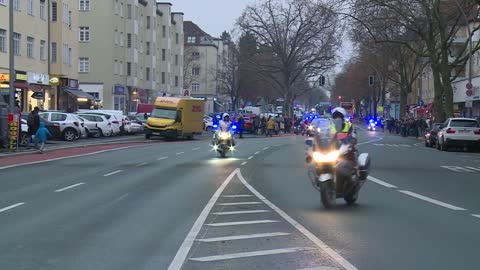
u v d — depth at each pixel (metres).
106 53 74.19
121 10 77.38
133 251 8.94
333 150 12.50
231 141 30.03
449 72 48.53
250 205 13.75
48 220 11.61
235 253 8.80
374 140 54.28
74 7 62.12
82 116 48.47
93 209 13.02
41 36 53.94
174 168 23.30
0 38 45.09
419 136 65.19
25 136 34.44
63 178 19.38
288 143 45.66
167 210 12.95
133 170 22.31
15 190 16.27
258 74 96.00
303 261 8.28
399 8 48.00
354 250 8.98
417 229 10.74
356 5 45.06
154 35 89.12
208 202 14.20
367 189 17.05
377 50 77.88
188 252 8.88
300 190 16.67
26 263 8.18
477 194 16.09
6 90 45.69
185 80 126.12
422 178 20.31
